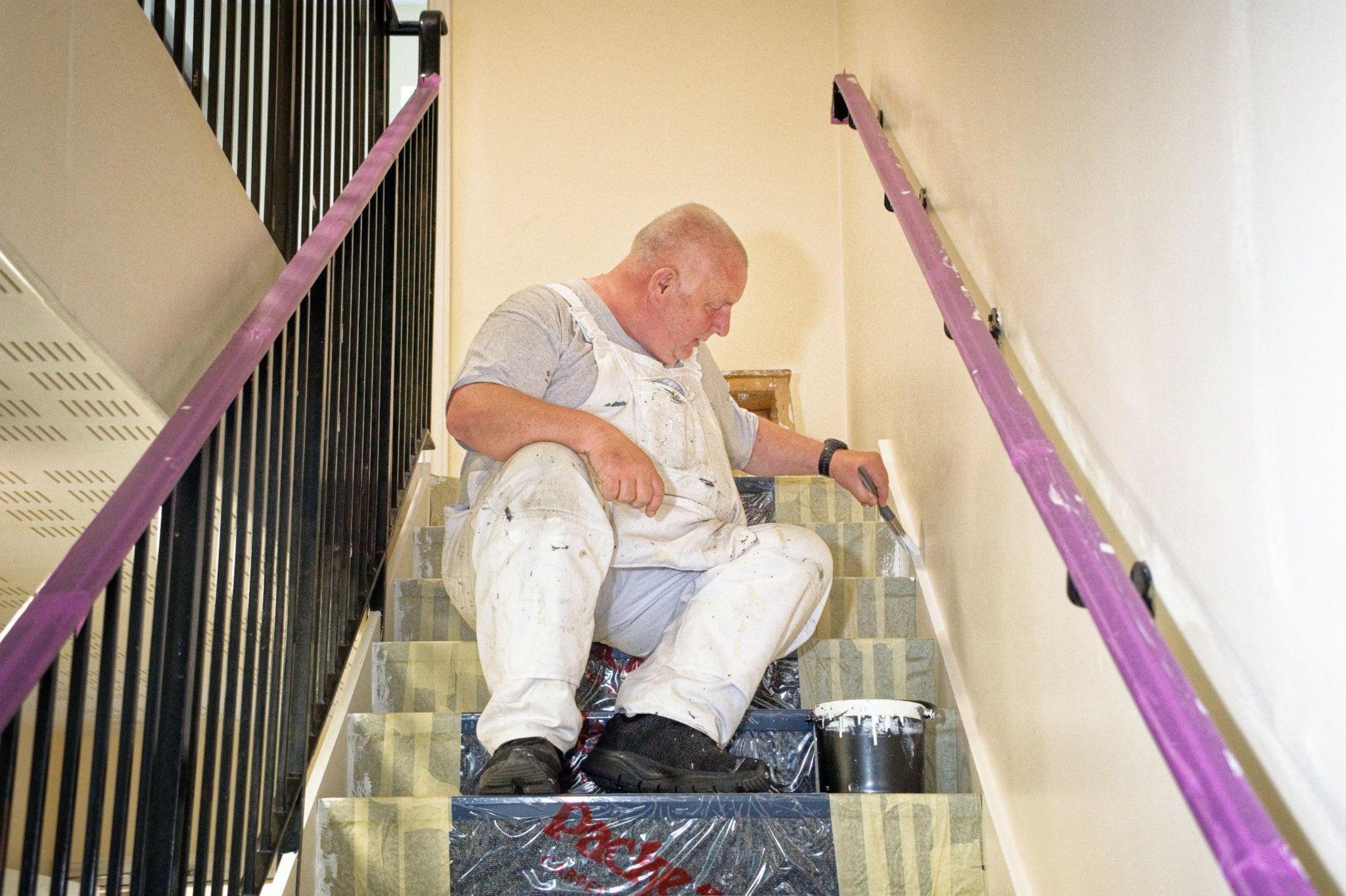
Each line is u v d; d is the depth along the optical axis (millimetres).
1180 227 1131
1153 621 1077
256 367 1549
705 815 1760
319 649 1996
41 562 2285
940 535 2402
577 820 1751
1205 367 1065
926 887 1777
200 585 1437
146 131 1648
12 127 1304
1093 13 1431
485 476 2209
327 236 1937
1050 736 1580
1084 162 1454
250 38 2133
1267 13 955
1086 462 1414
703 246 2334
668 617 2197
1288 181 912
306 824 1771
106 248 1518
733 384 3764
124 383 1624
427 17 3082
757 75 4176
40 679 1085
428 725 2045
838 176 4105
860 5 3594
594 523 1972
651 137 4125
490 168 4094
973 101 2074
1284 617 912
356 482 2273
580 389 2248
